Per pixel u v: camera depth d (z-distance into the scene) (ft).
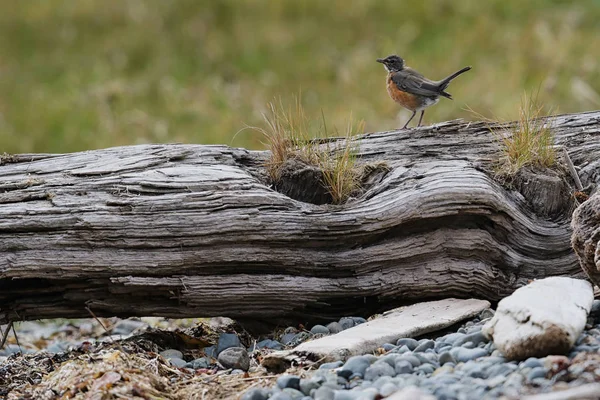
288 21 94.89
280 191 37.22
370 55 83.97
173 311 34.53
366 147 39.27
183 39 92.84
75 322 47.03
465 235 35.96
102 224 33.22
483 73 76.18
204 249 33.94
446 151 39.11
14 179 35.12
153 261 33.50
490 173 37.70
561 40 80.64
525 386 24.26
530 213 37.40
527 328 26.50
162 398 27.32
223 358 30.71
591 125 40.70
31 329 46.32
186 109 75.87
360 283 35.42
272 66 85.30
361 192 36.81
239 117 73.92
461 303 35.14
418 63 81.05
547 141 38.81
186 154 37.42
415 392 23.95
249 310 34.83
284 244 34.68
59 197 33.94
